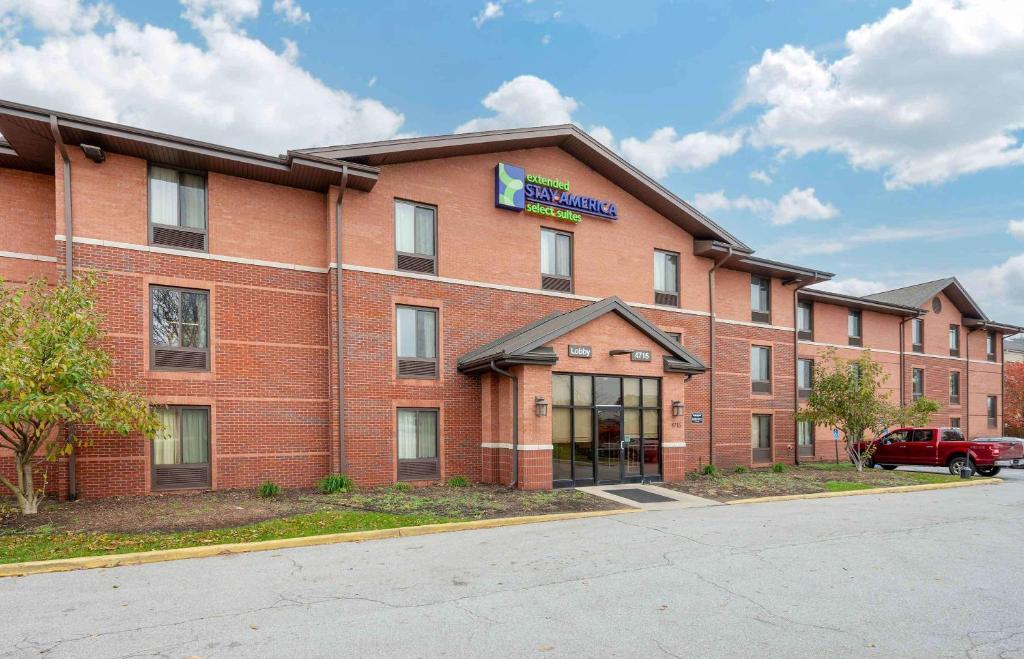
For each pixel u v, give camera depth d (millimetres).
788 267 25219
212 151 14352
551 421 16375
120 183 14164
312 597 7148
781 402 26094
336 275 15836
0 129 12992
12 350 10250
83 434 13430
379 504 13227
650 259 21562
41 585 7625
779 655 5574
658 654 5566
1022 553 9680
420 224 17391
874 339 31453
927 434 24047
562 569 8469
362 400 15969
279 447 15414
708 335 22906
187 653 5508
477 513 12555
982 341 37875
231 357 15047
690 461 22062
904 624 6414
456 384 17422
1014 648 5785
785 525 11938
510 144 18531
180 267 14656
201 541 9656
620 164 20219
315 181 15859
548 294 19219
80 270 13516
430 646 5699
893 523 12281
